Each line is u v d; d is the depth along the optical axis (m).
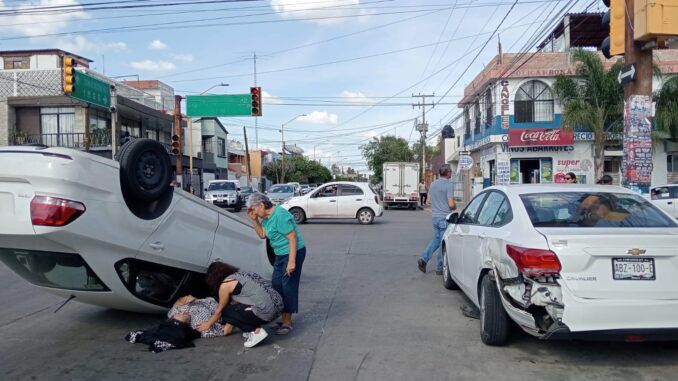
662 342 5.31
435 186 9.23
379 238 15.03
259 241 7.62
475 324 6.18
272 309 5.46
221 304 5.53
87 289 5.58
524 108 29.14
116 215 5.21
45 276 5.57
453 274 7.38
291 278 5.84
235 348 5.41
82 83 22.95
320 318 6.53
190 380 4.57
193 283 6.51
